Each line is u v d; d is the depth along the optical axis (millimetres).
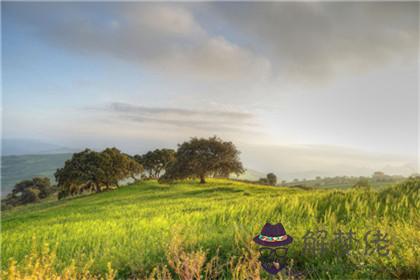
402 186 12477
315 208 10656
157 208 20219
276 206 11984
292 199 12945
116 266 6656
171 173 59844
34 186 104688
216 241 7434
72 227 14219
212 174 63000
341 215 9719
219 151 59688
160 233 9586
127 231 11125
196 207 17953
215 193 34656
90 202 36781
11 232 15195
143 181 65688
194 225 10188
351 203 10586
